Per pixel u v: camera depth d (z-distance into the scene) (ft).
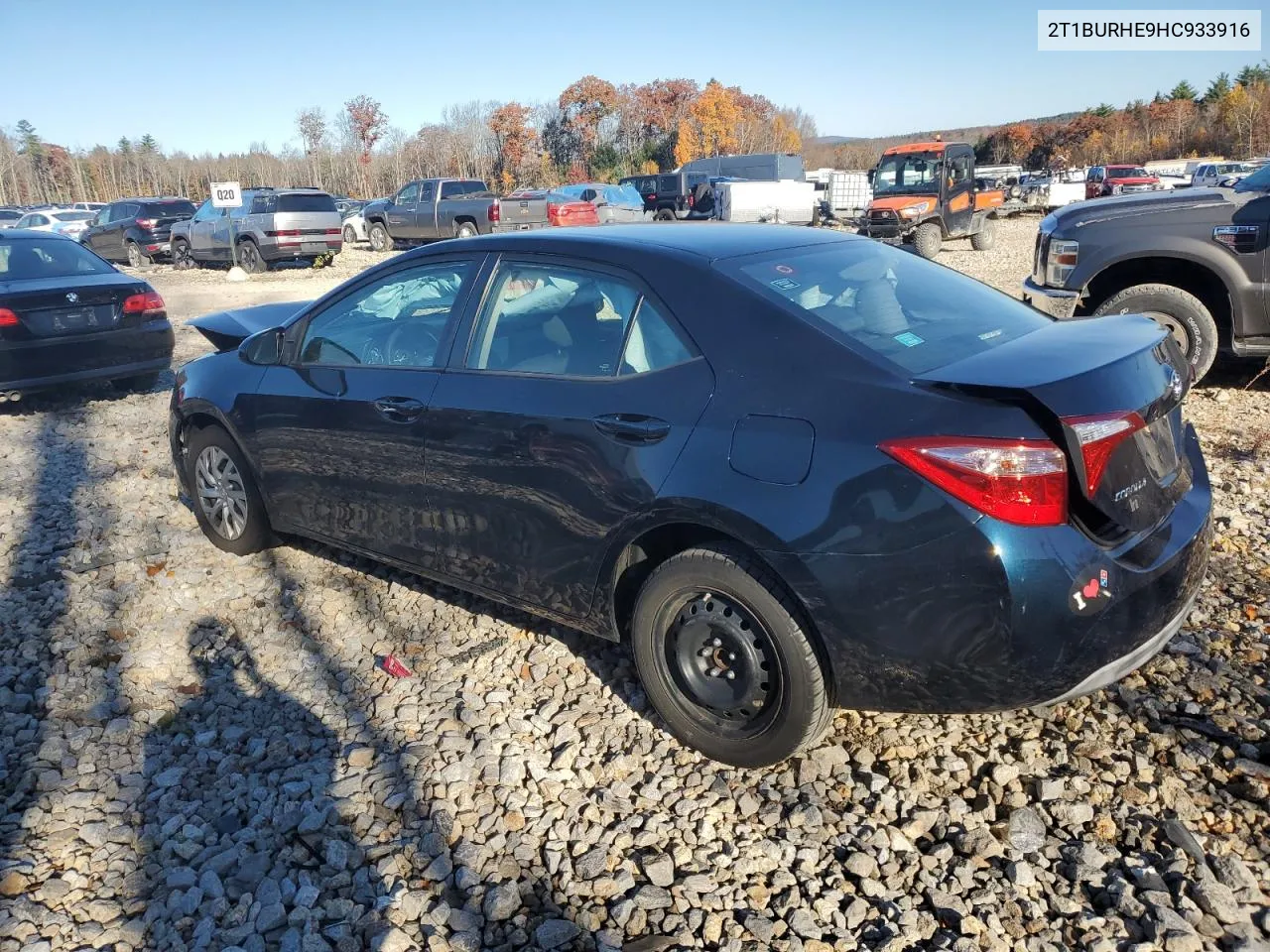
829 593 8.54
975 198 70.59
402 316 12.78
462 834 9.23
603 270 10.77
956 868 8.48
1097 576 8.20
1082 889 8.18
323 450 13.34
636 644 10.35
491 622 13.34
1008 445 7.95
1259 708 10.25
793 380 9.07
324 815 9.48
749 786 9.74
